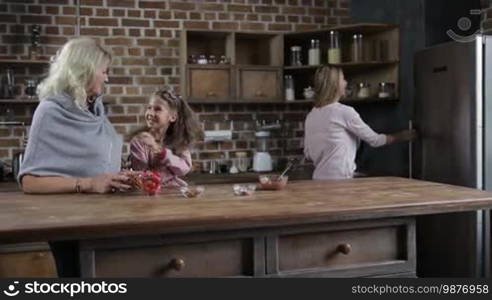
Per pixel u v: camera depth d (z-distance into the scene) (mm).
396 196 2105
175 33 4445
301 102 4492
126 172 2199
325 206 1868
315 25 4805
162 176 2523
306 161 4793
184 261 1767
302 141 4793
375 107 4586
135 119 4352
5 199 2025
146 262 1726
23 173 2152
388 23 4344
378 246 2023
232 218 1685
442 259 3686
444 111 3674
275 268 1861
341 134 3439
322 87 3492
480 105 3404
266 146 4660
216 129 4586
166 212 1744
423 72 3896
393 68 4395
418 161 3980
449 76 3615
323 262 1938
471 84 3426
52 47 4145
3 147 4059
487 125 3420
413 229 2059
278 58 4461
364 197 2084
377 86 4520
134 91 4352
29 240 1512
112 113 4309
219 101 4297
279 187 2312
